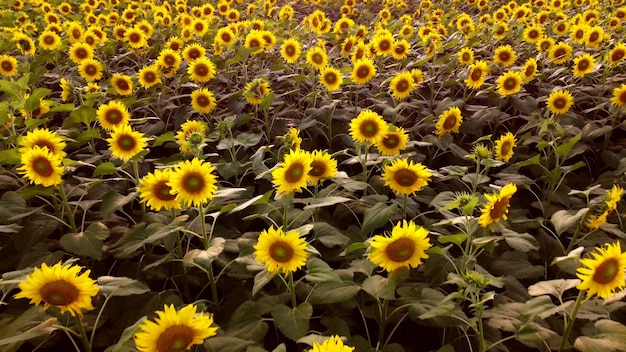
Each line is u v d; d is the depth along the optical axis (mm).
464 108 5828
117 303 2943
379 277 2455
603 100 5809
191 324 1864
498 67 6754
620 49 5598
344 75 6867
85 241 3012
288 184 2883
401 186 3240
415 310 2482
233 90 6602
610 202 2959
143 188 2803
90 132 4137
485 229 2893
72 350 2814
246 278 3148
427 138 4684
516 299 2906
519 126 5887
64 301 1998
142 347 1873
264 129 5570
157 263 2920
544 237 3520
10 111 4258
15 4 11359
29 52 7086
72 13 11367
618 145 5047
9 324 2416
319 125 5617
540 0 10883
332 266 3377
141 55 8305
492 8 11812
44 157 2951
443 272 2936
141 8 11492
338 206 3801
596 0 10375
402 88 5211
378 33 7934
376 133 3740
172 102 6637
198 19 8695
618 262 2041
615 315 2715
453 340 2719
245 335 2496
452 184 4398
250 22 8891
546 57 7160
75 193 3982
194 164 2652
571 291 3213
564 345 2400
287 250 2371
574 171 4938
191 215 3664
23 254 3262
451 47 8023
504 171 4383
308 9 13297
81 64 6211
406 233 2301
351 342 2488
